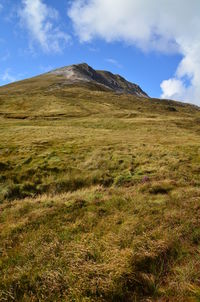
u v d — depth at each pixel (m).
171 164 20.03
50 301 4.96
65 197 11.85
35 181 16.59
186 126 59.03
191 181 15.06
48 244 6.98
